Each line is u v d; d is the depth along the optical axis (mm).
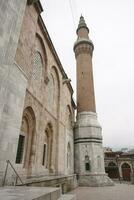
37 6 14266
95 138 28484
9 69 7707
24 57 11438
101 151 28203
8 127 8602
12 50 8078
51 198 5340
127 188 21516
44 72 17000
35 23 14039
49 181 12891
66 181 17922
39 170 13719
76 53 37469
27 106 12656
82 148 27938
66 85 26344
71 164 25812
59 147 19828
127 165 46969
